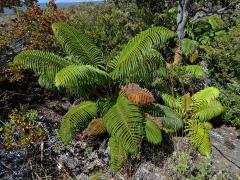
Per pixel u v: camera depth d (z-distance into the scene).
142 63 1.78
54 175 1.73
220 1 3.14
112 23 2.71
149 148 1.77
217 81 2.34
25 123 1.76
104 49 2.50
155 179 1.65
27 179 1.68
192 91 2.24
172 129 1.82
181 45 2.62
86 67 1.66
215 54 2.37
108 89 1.87
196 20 3.11
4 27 2.36
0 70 2.03
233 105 2.12
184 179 1.62
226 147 1.90
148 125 1.71
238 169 1.73
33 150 1.75
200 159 1.75
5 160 1.70
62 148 1.80
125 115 1.63
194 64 2.58
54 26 1.89
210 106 1.95
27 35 2.19
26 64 1.77
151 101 1.71
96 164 1.75
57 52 2.23
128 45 1.81
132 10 2.90
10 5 2.25
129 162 1.72
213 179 1.62
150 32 1.72
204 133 1.82
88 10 2.98
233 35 2.45
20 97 2.18
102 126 1.75
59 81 1.58
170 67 2.30
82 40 1.94
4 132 1.79
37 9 2.25
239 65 2.30
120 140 1.60
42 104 2.15
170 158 1.74
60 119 2.03
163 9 3.25
